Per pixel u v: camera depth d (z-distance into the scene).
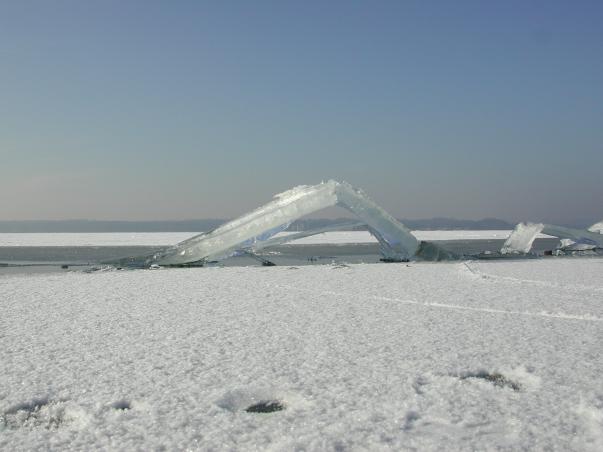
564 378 5.13
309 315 9.05
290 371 5.45
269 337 7.17
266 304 10.45
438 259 25.19
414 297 11.41
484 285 13.83
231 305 10.33
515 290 12.69
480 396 4.60
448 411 4.25
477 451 3.48
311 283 14.52
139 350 6.43
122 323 8.28
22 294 12.27
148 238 99.31
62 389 4.89
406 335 7.29
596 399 4.46
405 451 3.49
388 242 24.88
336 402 4.48
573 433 3.78
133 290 13.02
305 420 4.07
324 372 5.40
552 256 28.31
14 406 4.45
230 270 19.66
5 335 7.36
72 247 58.75
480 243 67.56
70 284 14.72
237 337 7.18
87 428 3.97
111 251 46.88
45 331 7.65
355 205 23.61
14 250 50.31
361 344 6.71
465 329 7.72
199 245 22.53
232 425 3.99
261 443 3.65
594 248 31.75
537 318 8.73
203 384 5.02
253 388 4.89
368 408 4.32
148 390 4.84
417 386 4.92
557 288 13.13
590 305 10.14
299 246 58.78
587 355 6.06
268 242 22.97
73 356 6.14
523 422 3.98
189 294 12.14
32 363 5.82
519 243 30.11
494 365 5.64
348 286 13.67
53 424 4.10
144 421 4.08
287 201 22.84
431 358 5.96
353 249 48.16
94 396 4.67
